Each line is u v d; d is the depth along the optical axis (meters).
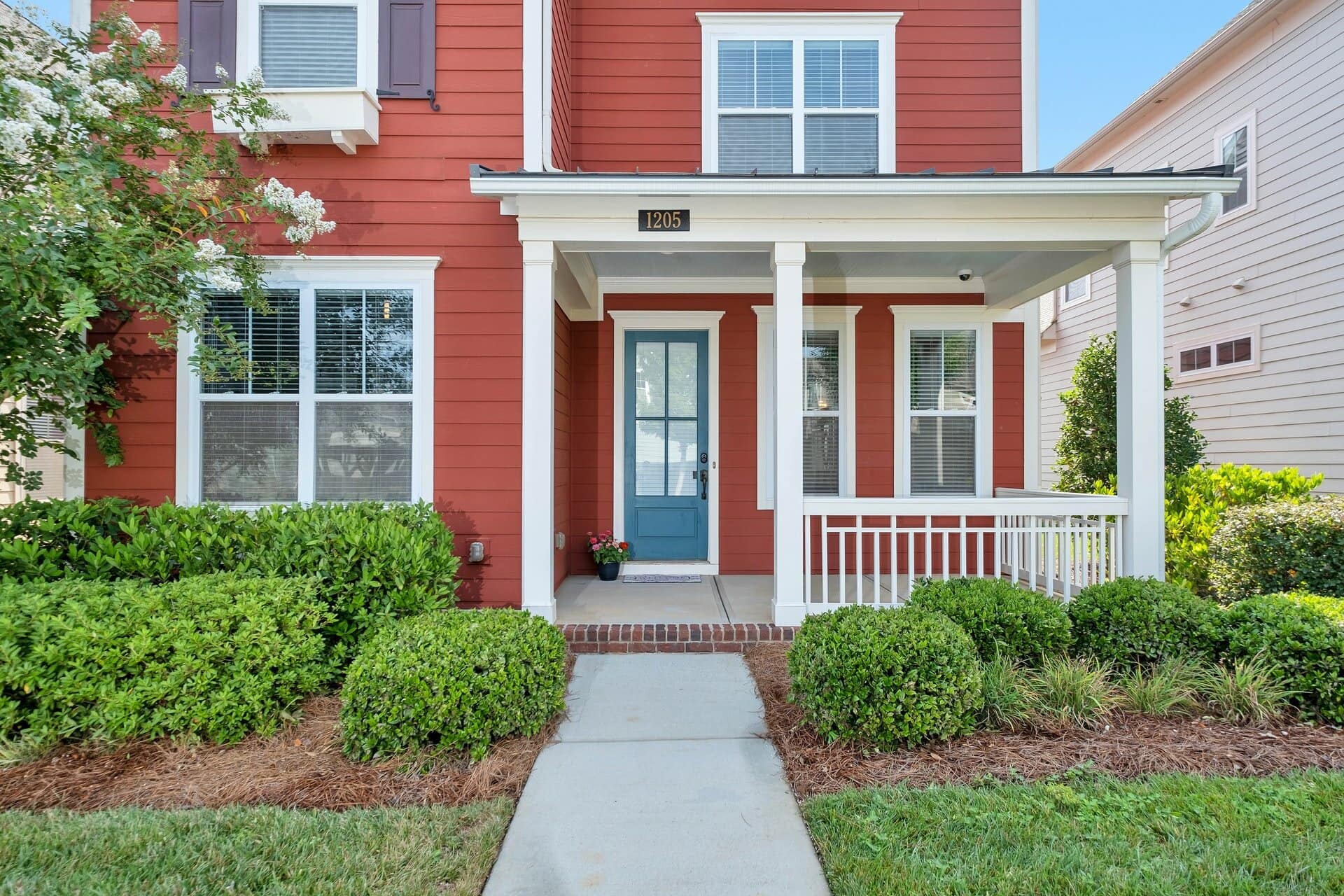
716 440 6.72
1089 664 3.53
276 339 4.97
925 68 6.50
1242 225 8.02
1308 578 5.04
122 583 3.41
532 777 2.84
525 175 4.45
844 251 4.96
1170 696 3.25
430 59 5.01
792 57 6.51
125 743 2.92
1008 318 6.69
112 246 3.52
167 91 4.34
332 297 4.99
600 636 4.56
